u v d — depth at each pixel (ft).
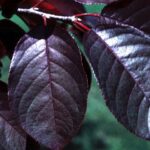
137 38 0.86
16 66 0.88
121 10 0.88
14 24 1.04
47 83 0.88
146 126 0.83
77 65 0.87
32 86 0.88
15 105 0.88
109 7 0.88
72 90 0.87
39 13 0.93
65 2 1.00
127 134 8.08
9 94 0.88
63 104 0.88
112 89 0.84
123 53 0.85
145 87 0.84
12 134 0.95
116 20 0.88
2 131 0.95
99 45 0.86
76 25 0.93
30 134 0.87
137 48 0.85
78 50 0.87
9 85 0.88
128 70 0.85
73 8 1.00
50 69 0.88
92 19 0.91
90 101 7.96
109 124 8.18
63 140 0.87
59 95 0.88
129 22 0.87
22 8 1.03
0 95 0.96
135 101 0.84
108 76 0.85
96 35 0.86
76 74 0.87
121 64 0.85
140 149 8.14
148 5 0.87
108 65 0.85
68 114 0.87
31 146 0.98
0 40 1.04
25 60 0.89
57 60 0.88
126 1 0.87
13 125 0.95
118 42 0.86
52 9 1.01
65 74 0.88
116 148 8.27
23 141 0.95
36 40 0.89
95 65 0.85
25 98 0.88
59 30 0.89
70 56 0.88
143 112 0.84
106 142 8.18
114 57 0.85
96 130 8.16
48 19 0.92
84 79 0.87
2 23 1.04
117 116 0.84
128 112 0.84
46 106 0.88
